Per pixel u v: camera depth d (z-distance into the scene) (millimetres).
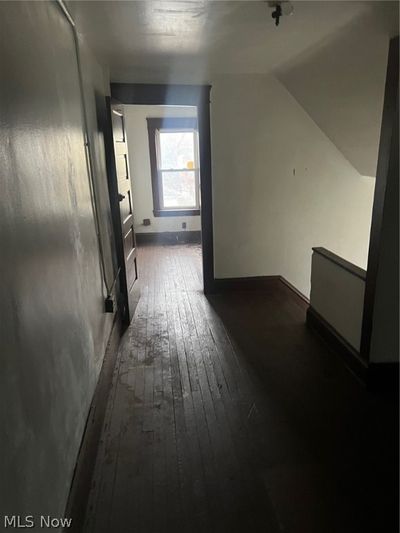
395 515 1553
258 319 3467
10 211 1022
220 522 1536
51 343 1337
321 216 4086
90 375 1973
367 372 2348
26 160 1182
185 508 1601
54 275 1432
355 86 2664
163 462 1846
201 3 1843
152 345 3027
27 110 1229
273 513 1570
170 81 3547
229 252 4090
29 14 1314
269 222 4051
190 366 2701
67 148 1794
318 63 2771
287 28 2168
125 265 3303
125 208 3543
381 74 2354
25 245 1130
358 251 4238
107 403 2311
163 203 6539
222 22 2105
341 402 2260
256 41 2463
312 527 1510
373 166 3621
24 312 1088
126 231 3498
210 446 1943
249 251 4113
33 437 1097
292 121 3773
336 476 1744
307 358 2762
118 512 1590
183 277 4738
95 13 1948
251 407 2234
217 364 2715
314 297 3191
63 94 1781
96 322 2254
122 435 2035
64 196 1662
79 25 2127
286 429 2049
